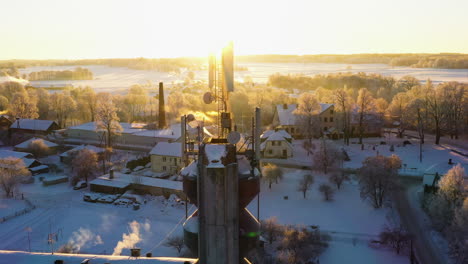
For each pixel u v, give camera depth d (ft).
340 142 370.12
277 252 162.40
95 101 516.32
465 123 393.09
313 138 381.19
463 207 165.68
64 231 196.54
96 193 246.68
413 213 209.46
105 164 296.51
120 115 504.02
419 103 381.60
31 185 264.93
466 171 233.76
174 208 227.61
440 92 408.26
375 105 400.47
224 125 42.52
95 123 396.37
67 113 502.79
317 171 275.18
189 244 41.57
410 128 428.97
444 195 192.34
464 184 196.75
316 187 249.96
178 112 496.64
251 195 40.34
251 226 41.24
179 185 247.50
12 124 414.21
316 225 198.90
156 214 219.61
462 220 163.12
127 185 249.55
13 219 210.18
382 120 398.01
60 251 167.53
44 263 54.34
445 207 187.32
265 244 170.81
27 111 457.68
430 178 229.25
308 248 166.61
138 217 215.72
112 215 218.18
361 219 206.28
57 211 222.48
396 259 166.40
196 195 40.86
